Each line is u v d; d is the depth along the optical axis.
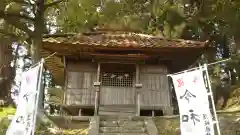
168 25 19.19
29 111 8.93
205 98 8.52
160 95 13.91
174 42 14.12
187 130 8.36
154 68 14.40
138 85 13.17
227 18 18.19
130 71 14.41
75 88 13.90
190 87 8.75
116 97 13.86
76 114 14.78
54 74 19.70
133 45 13.38
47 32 20.19
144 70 14.31
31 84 9.24
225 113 12.73
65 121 12.02
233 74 19.95
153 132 10.44
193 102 8.58
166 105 13.74
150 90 13.97
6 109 14.22
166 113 13.58
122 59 14.03
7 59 17.58
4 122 11.66
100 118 12.03
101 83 14.10
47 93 21.38
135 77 14.27
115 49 13.64
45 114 12.26
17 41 18.42
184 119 8.49
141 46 13.40
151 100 13.80
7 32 16.59
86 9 17.33
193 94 8.65
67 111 14.91
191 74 8.88
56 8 19.67
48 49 13.86
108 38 14.76
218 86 18.19
